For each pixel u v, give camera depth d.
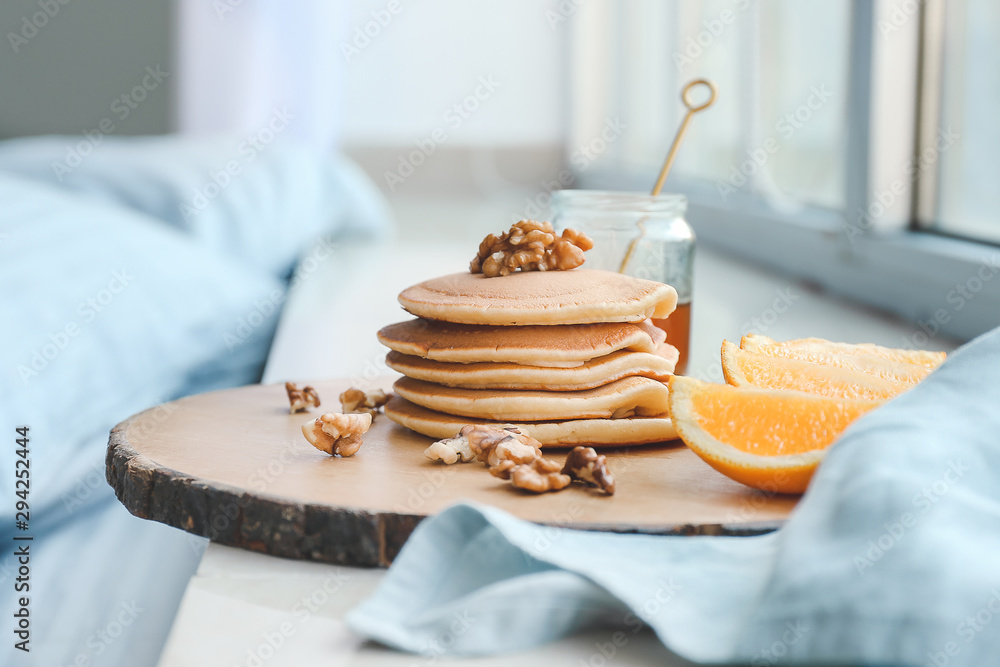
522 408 0.73
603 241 0.83
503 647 0.61
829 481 0.62
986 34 1.17
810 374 0.74
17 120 3.14
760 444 0.68
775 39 1.90
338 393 0.83
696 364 1.08
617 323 0.76
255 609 0.63
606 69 3.75
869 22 1.29
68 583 0.78
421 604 0.62
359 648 0.61
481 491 0.69
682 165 2.66
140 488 0.70
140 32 3.11
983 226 1.19
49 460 0.84
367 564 0.66
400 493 0.68
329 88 2.53
